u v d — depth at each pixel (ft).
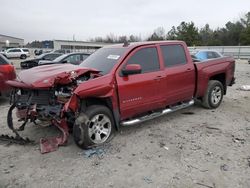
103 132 15.52
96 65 17.04
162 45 18.76
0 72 24.75
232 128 18.35
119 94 15.70
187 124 19.20
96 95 14.73
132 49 16.96
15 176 12.34
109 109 15.71
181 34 228.43
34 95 15.40
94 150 14.78
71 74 14.70
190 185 11.41
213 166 12.96
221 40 243.40
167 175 12.22
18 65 87.56
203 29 270.87
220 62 23.20
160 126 18.76
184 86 19.85
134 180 11.87
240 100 27.43
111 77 15.44
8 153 14.67
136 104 16.70
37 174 12.49
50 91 14.85
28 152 14.76
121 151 14.74
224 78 23.81
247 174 12.20
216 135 17.03
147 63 17.49
